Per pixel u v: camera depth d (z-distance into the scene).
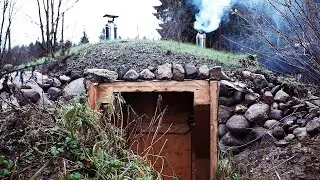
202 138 4.19
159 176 2.65
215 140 3.92
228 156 4.66
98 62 6.12
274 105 5.20
